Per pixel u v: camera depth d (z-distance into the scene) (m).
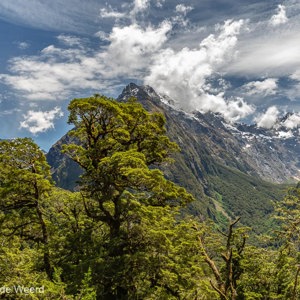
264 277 29.95
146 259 22.94
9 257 20.48
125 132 27.33
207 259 20.52
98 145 27.73
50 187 27.56
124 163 24.14
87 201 29.39
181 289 23.41
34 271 23.97
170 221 25.50
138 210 24.03
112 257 24.08
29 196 27.53
